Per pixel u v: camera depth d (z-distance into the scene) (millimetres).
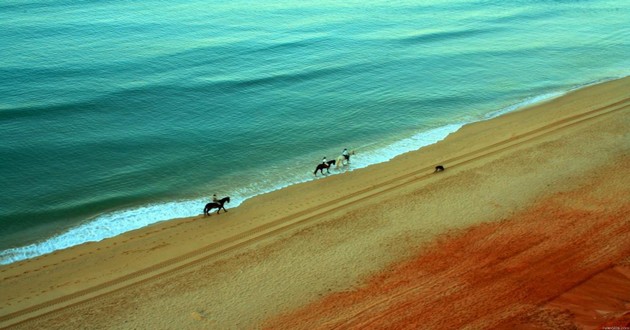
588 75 54844
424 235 29250
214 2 93750
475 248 27828
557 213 30516
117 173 37438
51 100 48781
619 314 21828
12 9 86688
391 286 25266
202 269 27188
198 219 32125
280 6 90750
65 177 36750
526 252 27172
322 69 58500
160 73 57031
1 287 26109
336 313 23688
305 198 33938
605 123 42031
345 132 43812
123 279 26578
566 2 94438
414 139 42156
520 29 75062
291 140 42594
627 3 92000
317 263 27312
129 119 45969
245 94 51750
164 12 86250
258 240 29562
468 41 69375
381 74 57125
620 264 25531
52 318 23891
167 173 37625
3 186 35406
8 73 55812
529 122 43625
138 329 23141
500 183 34219
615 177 33938
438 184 34594
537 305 23219
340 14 85188
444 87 53125
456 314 23109
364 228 30172
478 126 43812
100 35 71875
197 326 23219
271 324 23234
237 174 37625
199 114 47312
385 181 35500
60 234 30797
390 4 93188
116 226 31562
